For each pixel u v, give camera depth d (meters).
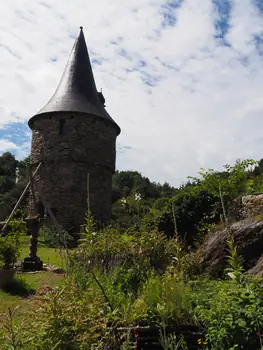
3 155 55.03
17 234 10.45
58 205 23.83
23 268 11.84
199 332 4.11
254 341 3.68
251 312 3.74
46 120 24.88
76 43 27.86
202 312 4.17
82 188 24.12
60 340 3.19
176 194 11.90
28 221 12.50
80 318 3.42
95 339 3.63
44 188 24.11
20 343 3.14
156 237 6.87
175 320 4.24
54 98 25.89
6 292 8.31
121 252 6.27
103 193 25.02
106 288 4.96
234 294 4.21
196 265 6.43
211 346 3.91
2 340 3.38
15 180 51.47
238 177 11.31
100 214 24.66
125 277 5.45
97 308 3.90
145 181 46.09
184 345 3.84
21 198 12.19
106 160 25.33
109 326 4.09
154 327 4.09
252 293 4.03
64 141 24.34
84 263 6.27
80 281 5.43
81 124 24.55
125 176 50.41
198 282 5.38
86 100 25.83
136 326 4.14
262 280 4.71
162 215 10.63
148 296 4.48
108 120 25.58
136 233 7.14
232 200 9.81
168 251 6.50
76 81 26.48
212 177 10.95
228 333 3.77
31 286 8.94
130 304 4.51
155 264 6.39
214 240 6.98
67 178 24.05
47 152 24.45
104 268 5.79
